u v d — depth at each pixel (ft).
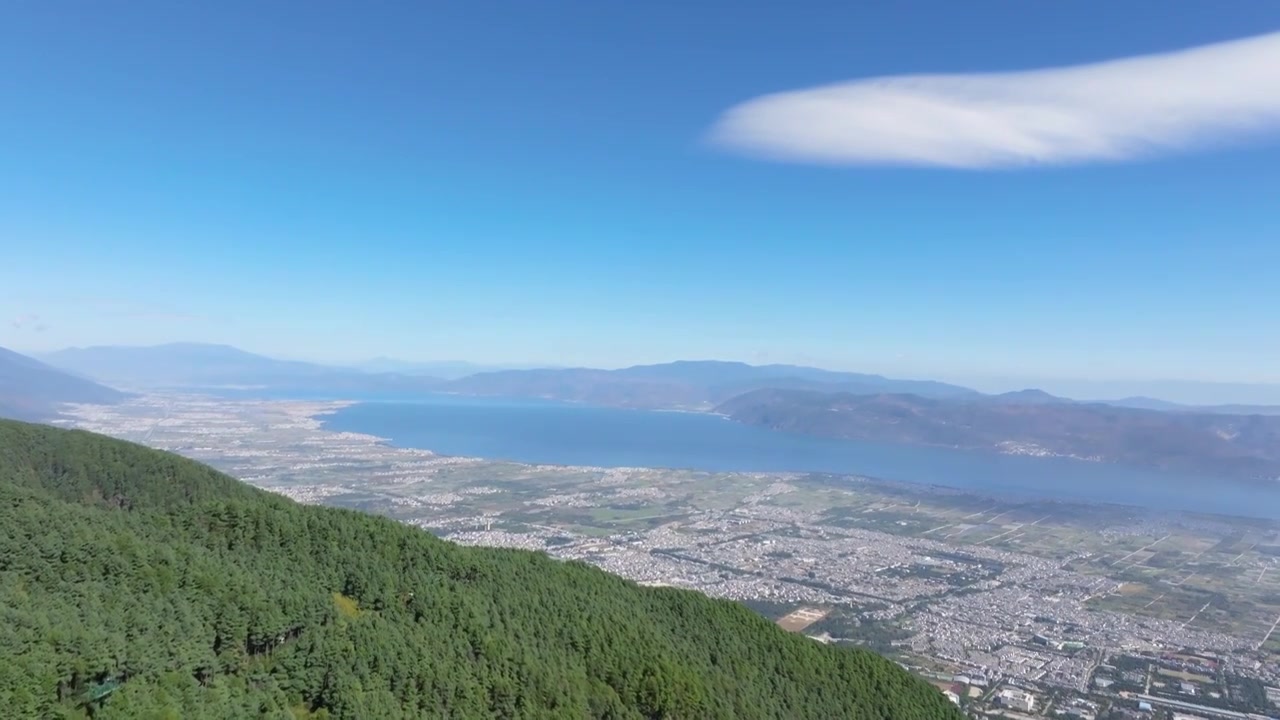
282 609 334.03
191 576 336.90
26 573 315.37
